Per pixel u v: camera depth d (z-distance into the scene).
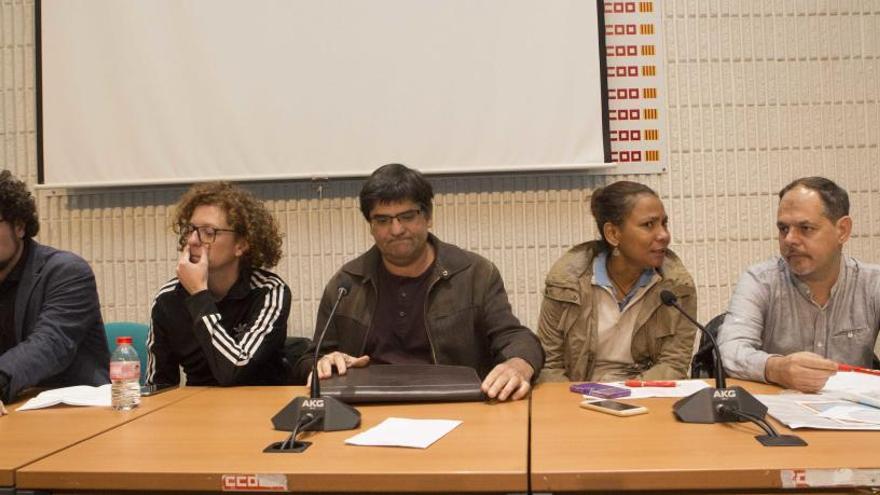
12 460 1.07
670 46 2.68
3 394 1.62
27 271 1.93
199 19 2.69
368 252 2.06
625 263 2.05
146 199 2.77
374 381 1.51
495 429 1.20
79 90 2.73
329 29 2.66
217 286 2.00
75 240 2.79
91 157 2.72
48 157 2.74
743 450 1.02
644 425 1.20
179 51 2.70
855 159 2.66
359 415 1.27
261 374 2.00
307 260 2.72
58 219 2.80
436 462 1.00
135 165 2.71
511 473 0.95
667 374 1.94
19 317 1.90
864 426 1.12
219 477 0.99
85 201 2.79
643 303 2.06
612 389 1.53
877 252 2.65
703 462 0.96
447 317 1.96
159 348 2.00
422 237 1.93
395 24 2.64
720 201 2.67
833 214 1.75
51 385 1.94
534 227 2.68
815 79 2.67
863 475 0.91
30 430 1.29
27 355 1.73
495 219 2.69
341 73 2.66
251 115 2.68
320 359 1.72
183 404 1.52
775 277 1.90
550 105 2.62
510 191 2.69
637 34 2.66
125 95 2.71
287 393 1.62
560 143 2.62
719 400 1.23
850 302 1.85
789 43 2.67
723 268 2.66
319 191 2.71
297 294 2.72
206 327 1.79
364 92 2.65
